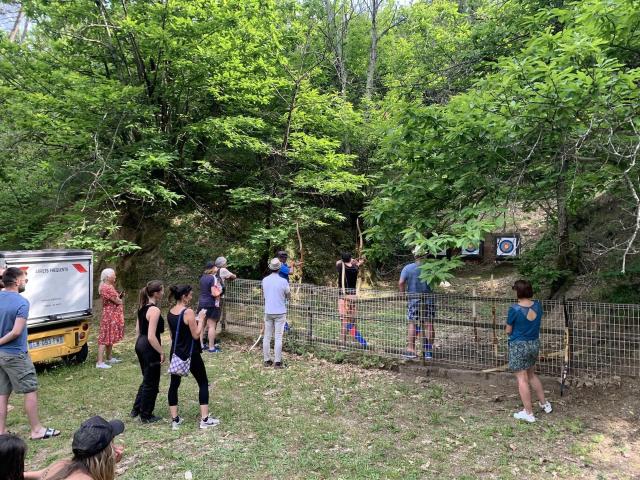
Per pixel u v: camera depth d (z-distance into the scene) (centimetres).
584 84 465
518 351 531
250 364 791
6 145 1226
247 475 424
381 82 1995
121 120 1092
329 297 821
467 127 539
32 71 1146
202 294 886
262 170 1376
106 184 1122
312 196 1534
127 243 1112
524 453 459
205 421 532
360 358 766
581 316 623
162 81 1241
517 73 501
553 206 944
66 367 789
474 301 683
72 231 1115
